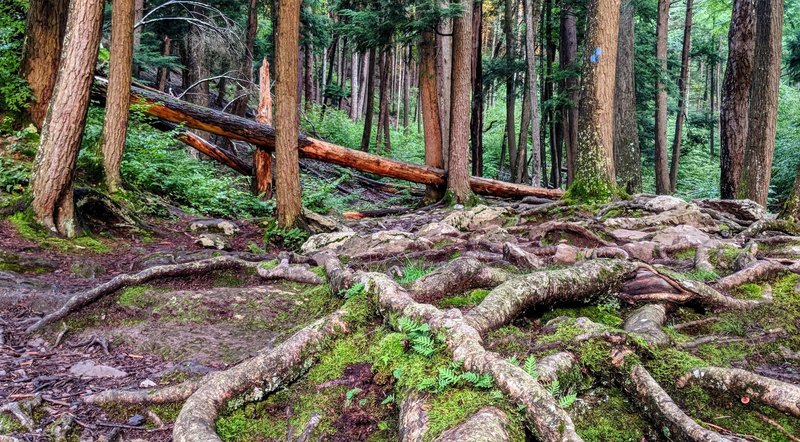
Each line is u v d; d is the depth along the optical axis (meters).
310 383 3.39
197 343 4.49
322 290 5.47
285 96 9.38
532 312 4.16
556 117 21.38
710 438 2.51
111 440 3.01
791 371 3.63
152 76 26.31
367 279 4.27
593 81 10.28
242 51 20.05
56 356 4.31
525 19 18.09
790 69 21.64
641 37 19.91
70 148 7.55
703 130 33.38
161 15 20.23
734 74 13.37
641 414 3.00
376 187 18.94
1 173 8.69
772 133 10.43
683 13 33.72
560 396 2.88
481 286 4.89
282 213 9.70
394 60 39.25
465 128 14.18
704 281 5.06
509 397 2.58
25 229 7.18
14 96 10.05
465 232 9.20
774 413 2.91
